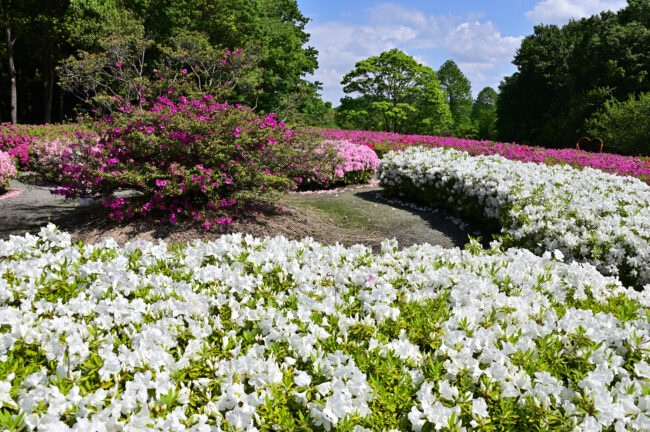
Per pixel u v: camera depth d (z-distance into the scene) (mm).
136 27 19141
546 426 1666
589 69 30875
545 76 34500
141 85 8750
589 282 3150
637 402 1872
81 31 20781
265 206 7480
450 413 1609
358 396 1730
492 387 1845
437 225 7617
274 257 3227
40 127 15109
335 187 11062
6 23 21953
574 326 2307
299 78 34125
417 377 1870
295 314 2375
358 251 3660
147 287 2809
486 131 50125
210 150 6625
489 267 3422
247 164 6875
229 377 1789
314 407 1641
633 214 5652
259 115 8039
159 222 6410
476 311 2367
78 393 1655
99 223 6496
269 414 1648
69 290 2627
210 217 6566
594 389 1775
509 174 7445
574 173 8344
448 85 58656
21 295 2498
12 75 22453
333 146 10562
